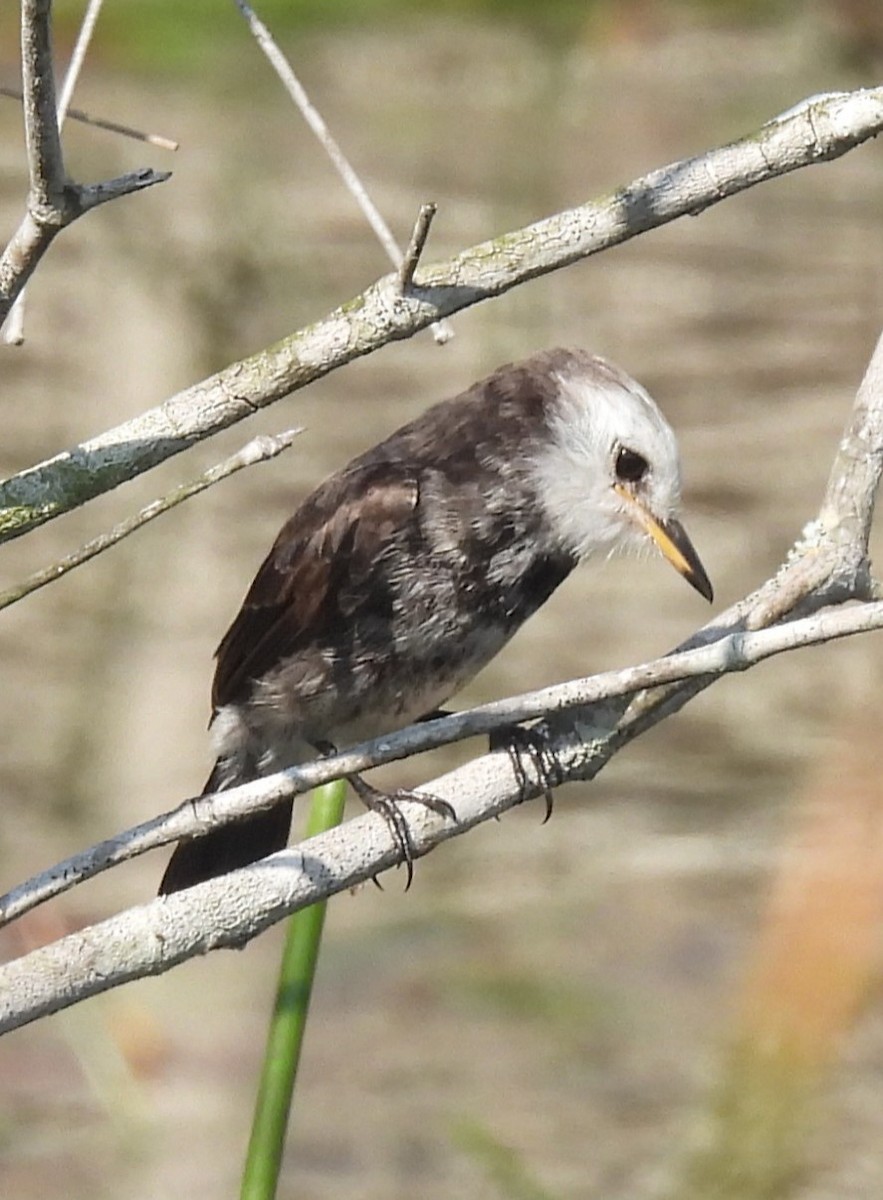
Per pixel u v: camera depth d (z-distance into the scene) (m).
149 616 13.10
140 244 13.09
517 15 13.21
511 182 13.02
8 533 4.60
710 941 12.12
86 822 12.92
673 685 5.85
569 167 13.04
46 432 13.14
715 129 13.00
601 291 13.14
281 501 13.16
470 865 12.65
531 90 13.10
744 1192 10.12
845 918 10.58
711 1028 11.38
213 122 13.10
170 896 5.11
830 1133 10.20
